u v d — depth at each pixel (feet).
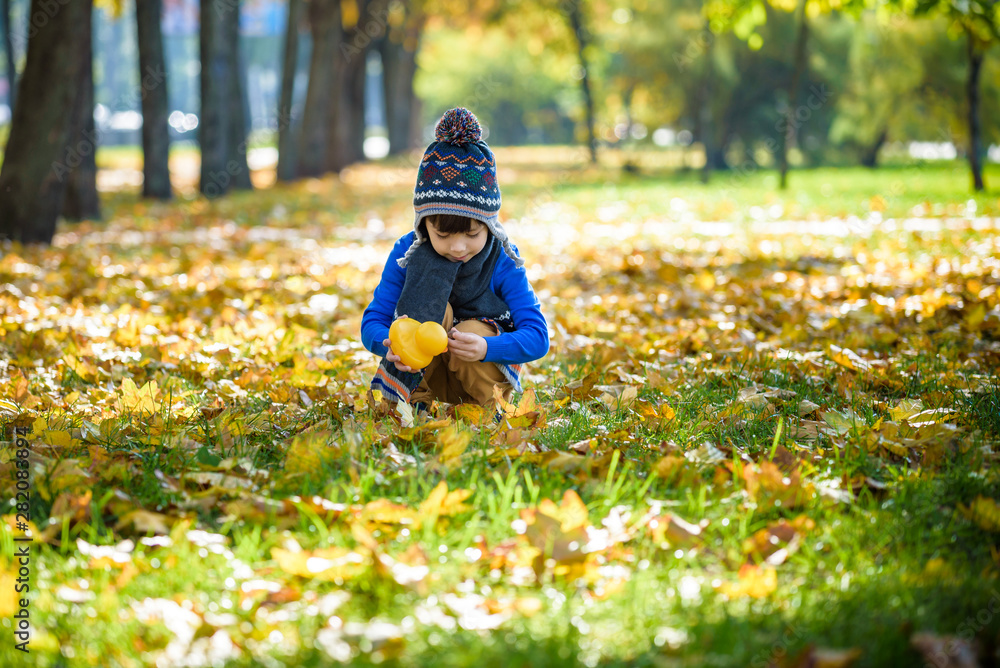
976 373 12.91
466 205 9.21
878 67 79.41
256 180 88.53
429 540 7.01
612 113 127.44
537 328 10.00
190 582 6.48
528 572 6.61
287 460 8.59
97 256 28.27
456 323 10.16
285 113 75.87
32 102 29.91
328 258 29.55
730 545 7.04
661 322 18.13
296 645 5.73
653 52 99.14
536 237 37.14
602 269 26.55
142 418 10.50
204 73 59.11
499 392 10.05
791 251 29.14
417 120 164.66
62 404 11.46
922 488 8.12
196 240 34.99
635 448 9.27
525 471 8.25
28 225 30.35
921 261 24.91
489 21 101.96
